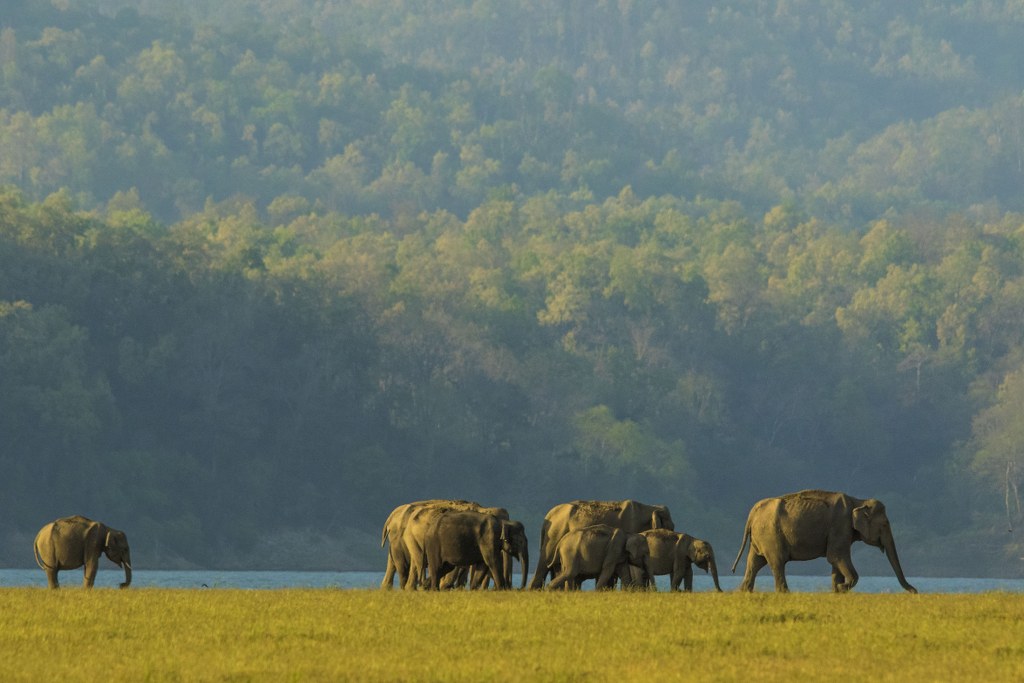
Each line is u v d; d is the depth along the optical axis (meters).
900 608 27.20
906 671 20.53
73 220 128.75
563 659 21.33
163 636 23.28
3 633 23.27
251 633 23.44
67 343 113.12
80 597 29.16
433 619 25.19
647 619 25.28
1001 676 20.22
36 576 76.88
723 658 21.53
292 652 21.78
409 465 124.06
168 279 126.94
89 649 22.00
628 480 130.75
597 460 131.62
